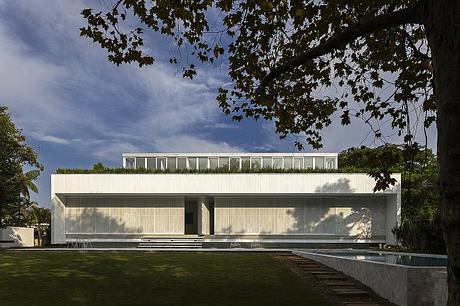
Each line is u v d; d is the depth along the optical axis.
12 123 25.30
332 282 11.51
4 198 24.56
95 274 12.23
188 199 30.09
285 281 11.64
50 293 9.59
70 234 27.61
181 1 6.51
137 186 26.41
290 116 7.40
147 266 13.89
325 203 27.38
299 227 27.27
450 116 2.84
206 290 10.29
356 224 27.14
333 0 6.07
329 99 7.29
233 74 7.48
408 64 6.16
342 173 26.16
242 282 11.40
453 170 2.81
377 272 10.31
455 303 2.76
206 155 28.70
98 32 6.70
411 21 3.76
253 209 27.48
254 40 7.04
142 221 27.64
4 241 26.69
